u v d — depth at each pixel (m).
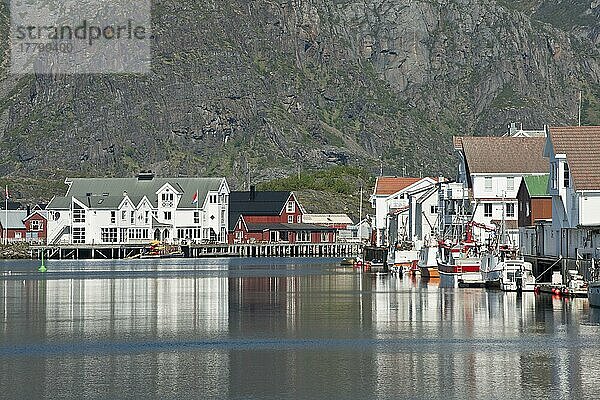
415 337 132.12
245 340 131.38
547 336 131.12
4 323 149.25
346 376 108.00
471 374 108.19
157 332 139.00
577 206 184.38
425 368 111.50
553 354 118.62
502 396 99.00
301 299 185.62
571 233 188.38
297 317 155.12
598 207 183.50
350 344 127.31
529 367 111.31
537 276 193.50
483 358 116.69
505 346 124.19
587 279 175.38
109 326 145.62
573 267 181.25
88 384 104.94
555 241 196.00
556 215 194.12
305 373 109.56
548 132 192.75
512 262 193.00
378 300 181.12
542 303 167.88
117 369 112.06
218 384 104.75
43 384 105.00
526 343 126.06
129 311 165.62
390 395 99.94
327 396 99.88
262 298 188.88
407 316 154.00
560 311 155.88
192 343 129.12
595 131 190.38
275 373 109.75
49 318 155.50
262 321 150.62
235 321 150.88
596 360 114.81
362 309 165.38
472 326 141.00
